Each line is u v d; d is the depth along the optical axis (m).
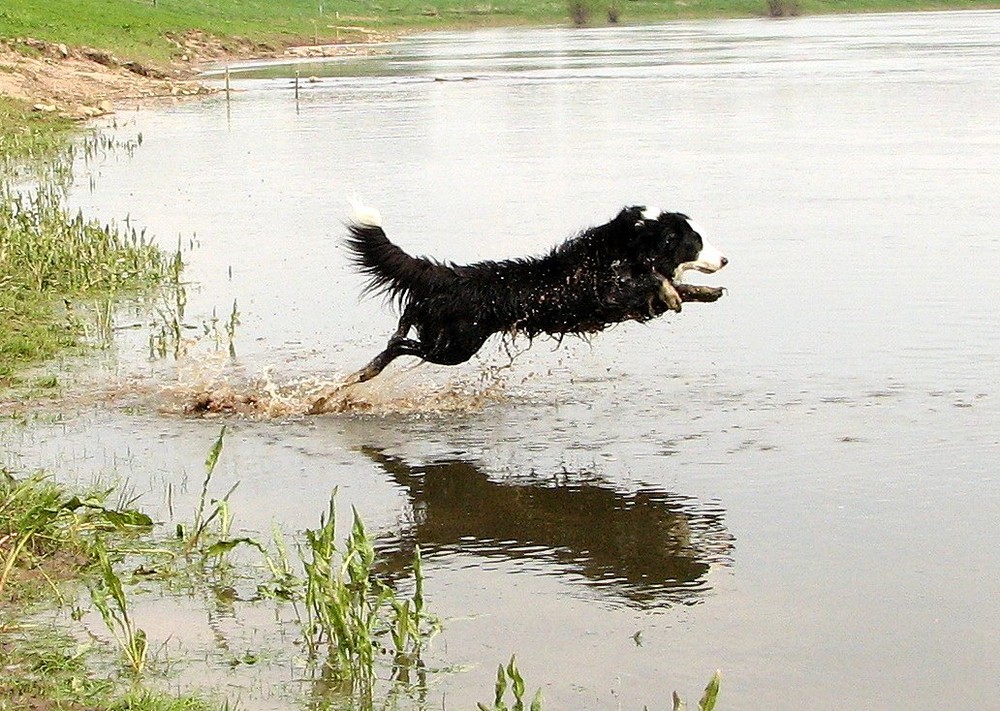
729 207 19.84
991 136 27.95
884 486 9.04
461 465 9.65
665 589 7.61
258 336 13.18
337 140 29.64
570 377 11.78
